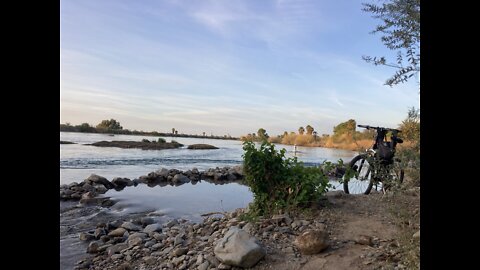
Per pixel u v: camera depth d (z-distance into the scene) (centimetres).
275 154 549
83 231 643
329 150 2741
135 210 820
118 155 2334
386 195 439
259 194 545
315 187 520
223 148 3931
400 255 326
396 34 351
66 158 1989
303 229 445
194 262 407
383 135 577
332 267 338
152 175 1360
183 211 805
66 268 461
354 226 438
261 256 368
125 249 511
